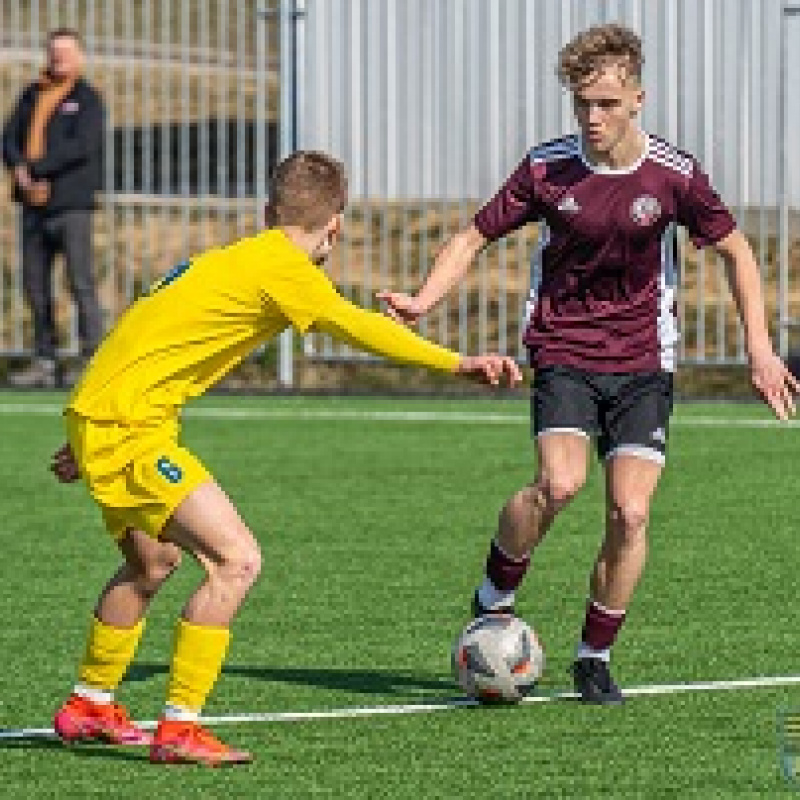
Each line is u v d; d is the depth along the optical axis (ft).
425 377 153.79
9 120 147.64
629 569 62.59
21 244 157.99
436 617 75.82
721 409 135.33
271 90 194.49
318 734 59.57
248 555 56.29
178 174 181.16
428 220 165.68
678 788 53.88
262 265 57.11
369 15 148.66
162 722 56.54
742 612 76.18
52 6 193.36
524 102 145.48
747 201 142.51
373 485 105.81
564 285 64.64
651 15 142.61
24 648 71.26
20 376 157.99
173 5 215.72
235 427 128.06
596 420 64.39
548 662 68.85
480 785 54.34
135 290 163.84
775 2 141.18
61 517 97.71
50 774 55.72
